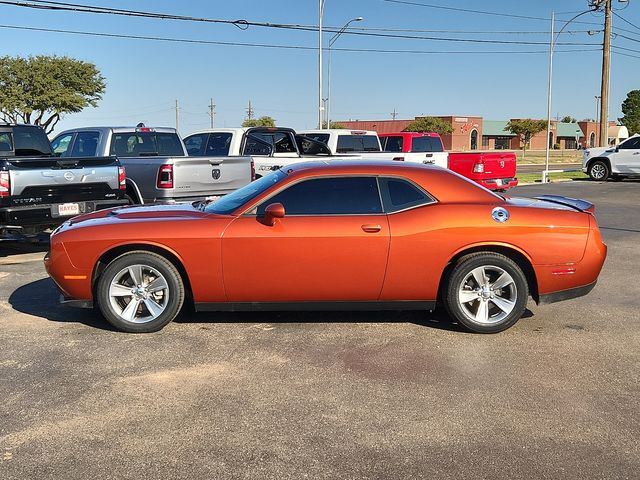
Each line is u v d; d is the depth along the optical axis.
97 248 5.40
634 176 24.95
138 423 3.82
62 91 47.84
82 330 5.61
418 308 5.56
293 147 13.88
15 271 8.09
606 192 19.72
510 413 3.99
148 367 4.73
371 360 4.90
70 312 6.19
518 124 77.88
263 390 4.32
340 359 4.92
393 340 5.38
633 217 13.81
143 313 5.56
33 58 47.94
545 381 4.51
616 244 10.41
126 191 9.84
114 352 5.05
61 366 4.74
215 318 6.00
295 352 5.07
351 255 5.34
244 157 10.82
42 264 8.56
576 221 5.50
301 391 4.30
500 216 5.43
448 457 3.45
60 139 11.58
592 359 4.96
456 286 5.46
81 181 8.77
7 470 3.29
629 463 3.40
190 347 5.18
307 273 5.37
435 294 5.49
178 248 5.35
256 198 5.47
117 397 4.20
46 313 6.15
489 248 5.49
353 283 5.41
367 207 5.45
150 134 11.46
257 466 3.35
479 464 3.38
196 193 10.12
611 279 7.84
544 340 5.41
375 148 17.02
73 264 5.43
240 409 4.02
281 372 4.64
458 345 5.26
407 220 5.38
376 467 3.34
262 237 5.32
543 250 5.43
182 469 3.31
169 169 9.73
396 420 3.88
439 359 4.93
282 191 5.48
